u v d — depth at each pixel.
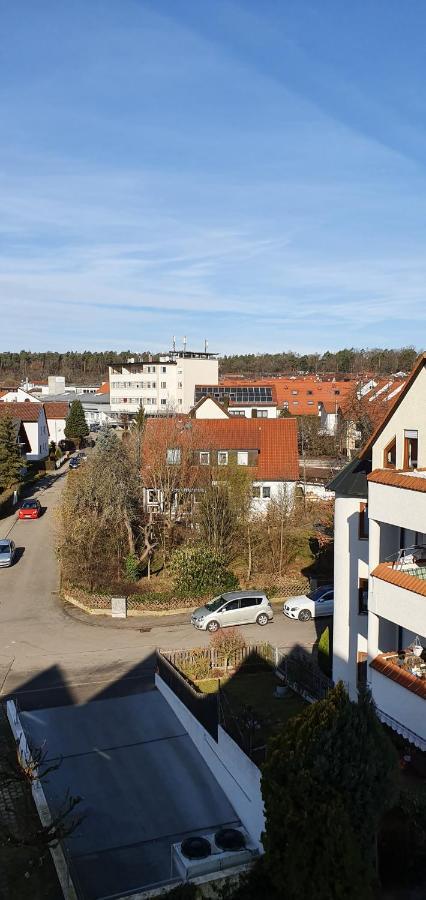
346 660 21.08
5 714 21.61
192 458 39.97
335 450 71.12
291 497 40.66
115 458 36.28
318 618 30.59
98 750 19.72
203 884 13.06
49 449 80.56
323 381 114.69
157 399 106.75
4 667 25.23
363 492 20.09
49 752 19.52
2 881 14.18
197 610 30.06
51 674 24.67
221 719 19.23
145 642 27.80
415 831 12.56
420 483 14.66
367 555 20.44
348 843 10.45
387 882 12.16
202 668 24.41
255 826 15.66
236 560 36.72
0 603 32.44
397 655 15.74
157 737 20.56
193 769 18.91
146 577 35.06
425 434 17.23
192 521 37.31
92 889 14.14
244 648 25.12
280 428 48.56
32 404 74.81
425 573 15.61
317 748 11.24
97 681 24.17
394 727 14.94
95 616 30.84
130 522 35.69
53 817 15.88
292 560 37.38
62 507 35.88
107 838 15.84
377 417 58.59
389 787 11.28
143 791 17.77
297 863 11.02
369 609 15.95
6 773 15.58
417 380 17.48
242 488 37.97
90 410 115.88
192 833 16.11
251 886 12.86
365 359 172.88
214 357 111.75
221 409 64.19
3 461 55.34
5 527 47.31
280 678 23.78
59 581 35.72
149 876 14.55
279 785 11.50
